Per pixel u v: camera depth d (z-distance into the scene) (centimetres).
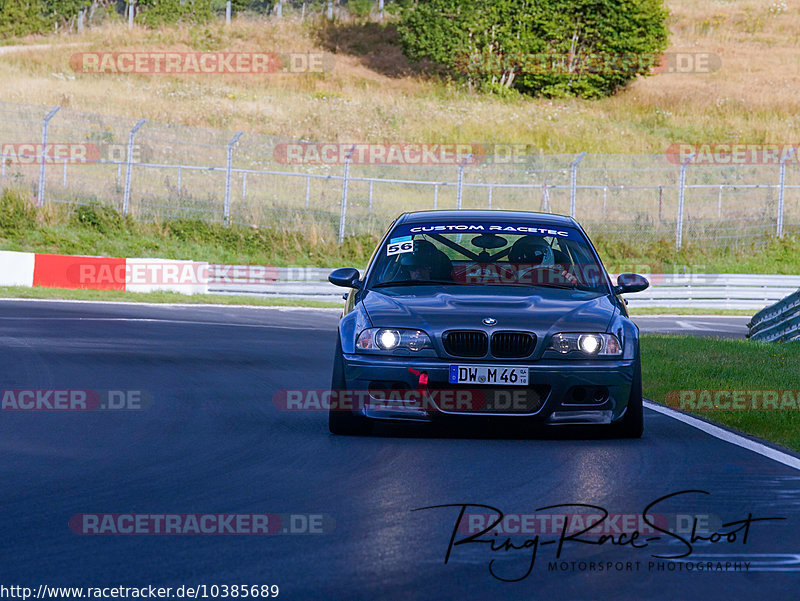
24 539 1464
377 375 2348
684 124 15962
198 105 14650
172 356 4141
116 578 1286
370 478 1917
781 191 11744
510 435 2444
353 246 10719
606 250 11238
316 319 6794
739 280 10138
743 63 19962
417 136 14362
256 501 1719
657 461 2122
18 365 3662
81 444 2262
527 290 2578
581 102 17088
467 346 2339
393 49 19700
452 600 1215
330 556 1395
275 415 2722
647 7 17638
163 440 2325
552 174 13200
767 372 3825
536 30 17550
